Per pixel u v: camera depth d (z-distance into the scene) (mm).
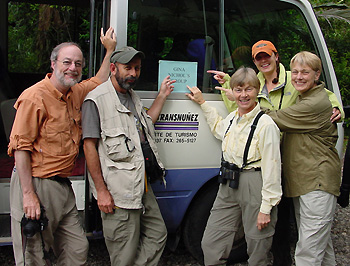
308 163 2779
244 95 2650
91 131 2580
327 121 2785
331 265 3080
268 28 3502
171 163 3152
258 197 2688
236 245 3494
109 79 2736
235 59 3410
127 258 2719
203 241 2963
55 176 2529
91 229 3053
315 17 3627
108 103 2633
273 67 3021
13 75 5152
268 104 3072
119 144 2598
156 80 3111
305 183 2789
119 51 2650
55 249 2744
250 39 3449
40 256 2533
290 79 3061
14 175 2561
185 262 3619
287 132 2879
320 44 3621
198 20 3236
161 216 2959
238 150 2721
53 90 2480
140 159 2650
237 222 2914
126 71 2654
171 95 3129
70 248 2676
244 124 2711
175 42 3166
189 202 3264
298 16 3584
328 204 2775
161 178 2881
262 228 2697
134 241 2729
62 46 2488
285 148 2896
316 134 2791
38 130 2461
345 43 7914
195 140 3201
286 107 3014
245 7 3406
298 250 2844
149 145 2781
